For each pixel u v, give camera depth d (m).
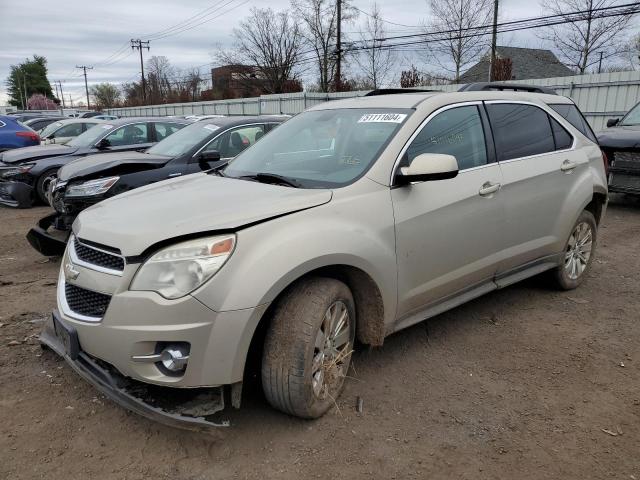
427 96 3.96
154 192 3.54
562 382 3.56
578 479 2.66
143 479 2.63
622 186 9.09
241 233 2.73
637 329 4.40
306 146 3.94
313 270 3.04
